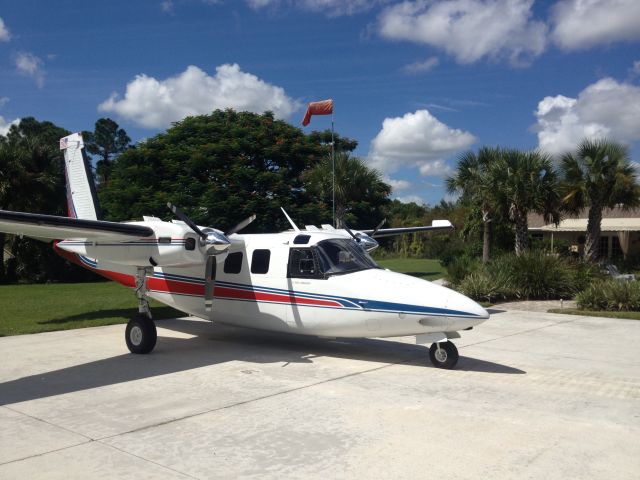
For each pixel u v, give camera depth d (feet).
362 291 27.78
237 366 27.50
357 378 25.16
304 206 78.38
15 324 39.52
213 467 15.11
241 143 74.64
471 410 20.33
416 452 16.24
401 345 33.42
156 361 28.55
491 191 71.05
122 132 213.46
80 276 87.25
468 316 25.36
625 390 23.30
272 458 15.76
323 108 63.05
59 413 19.79
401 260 137.80
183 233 28.55
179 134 78.28
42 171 84.79
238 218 71.77
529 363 28.68
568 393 22.77
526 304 54.08
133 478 14.38
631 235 97.71
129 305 50.21
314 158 84.23
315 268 29.40
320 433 17.80
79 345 32.63
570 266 61.21
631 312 47.09
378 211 99.45
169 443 16.88
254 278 31.37
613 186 70.08
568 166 72.18
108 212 80.89
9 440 17.06
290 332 30.78
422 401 21.48
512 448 16.56
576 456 15.97
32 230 26.86
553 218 74.18
